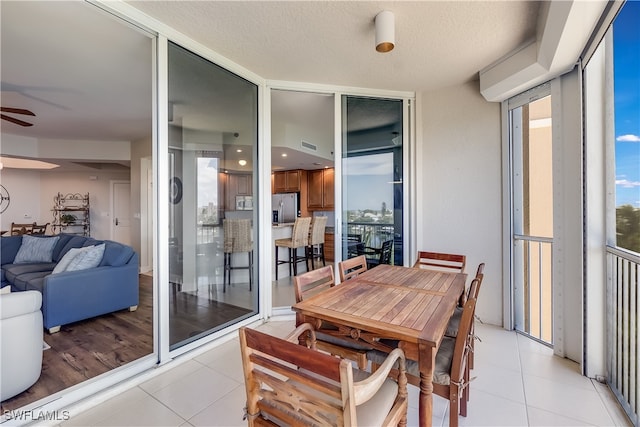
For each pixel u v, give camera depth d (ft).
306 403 2.99
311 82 10.12
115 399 5.85
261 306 9.81
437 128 10.70
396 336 3.93
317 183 22.72
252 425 3.36
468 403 5.74
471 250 10.07
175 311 7.48
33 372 6.03
